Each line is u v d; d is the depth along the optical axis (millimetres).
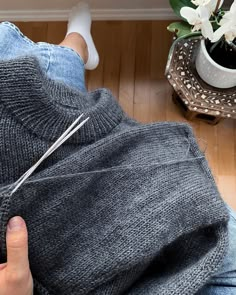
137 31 1277
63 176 540
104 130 632
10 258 486
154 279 609
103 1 1229
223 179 1173
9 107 552
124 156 606
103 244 544
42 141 571
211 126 1208
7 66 554
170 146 645
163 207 558
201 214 576
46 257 543
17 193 513
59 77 862
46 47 883
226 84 1001
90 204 565
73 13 1202
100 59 1264
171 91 1230
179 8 927
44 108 565
